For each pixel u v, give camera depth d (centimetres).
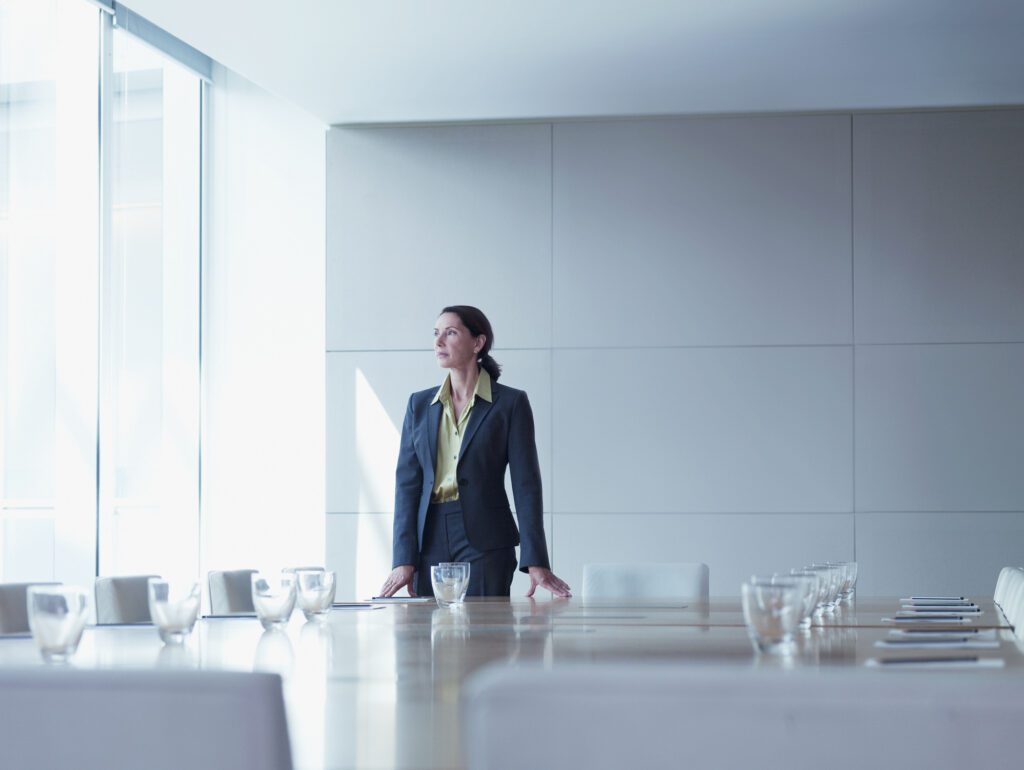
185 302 736
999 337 676
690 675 87
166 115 722
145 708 98
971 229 681
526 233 701
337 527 700
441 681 168
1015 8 547
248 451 743
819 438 680
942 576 670
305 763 119
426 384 700
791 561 677
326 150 716
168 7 539
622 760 86
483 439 432
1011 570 358
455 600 327
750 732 85
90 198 656
